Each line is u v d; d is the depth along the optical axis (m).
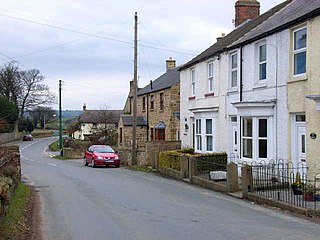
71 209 11.78
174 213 11.13
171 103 33.16
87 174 22.91
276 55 15.95
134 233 8.81
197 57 26.12
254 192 13.59
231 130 20.22
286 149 15.17
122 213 11.15
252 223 9.78
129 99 51.56
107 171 25.23
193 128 26.42
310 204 11.41
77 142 55.34
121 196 14.30
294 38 15.08
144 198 13.84
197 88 24.89
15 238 8.02
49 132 105.88
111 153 29.73
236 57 19.81
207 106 23.23
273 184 14.27
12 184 12.45
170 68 45.56
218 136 21.70
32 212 11.24
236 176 14.93
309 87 13.88
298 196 12.70
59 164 32.84
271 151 16.06
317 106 12.80
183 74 27.91
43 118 108.19
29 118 102.19
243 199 13.59
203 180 17.00
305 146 14.14
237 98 19.34
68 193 15.09
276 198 12.40
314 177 13.09
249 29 21.83
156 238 8.35
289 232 8.82
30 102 79.75
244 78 18.59
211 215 10.84
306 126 13.97
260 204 12.59
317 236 8.45
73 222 10.01
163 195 14.57
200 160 19.03
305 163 14.38
